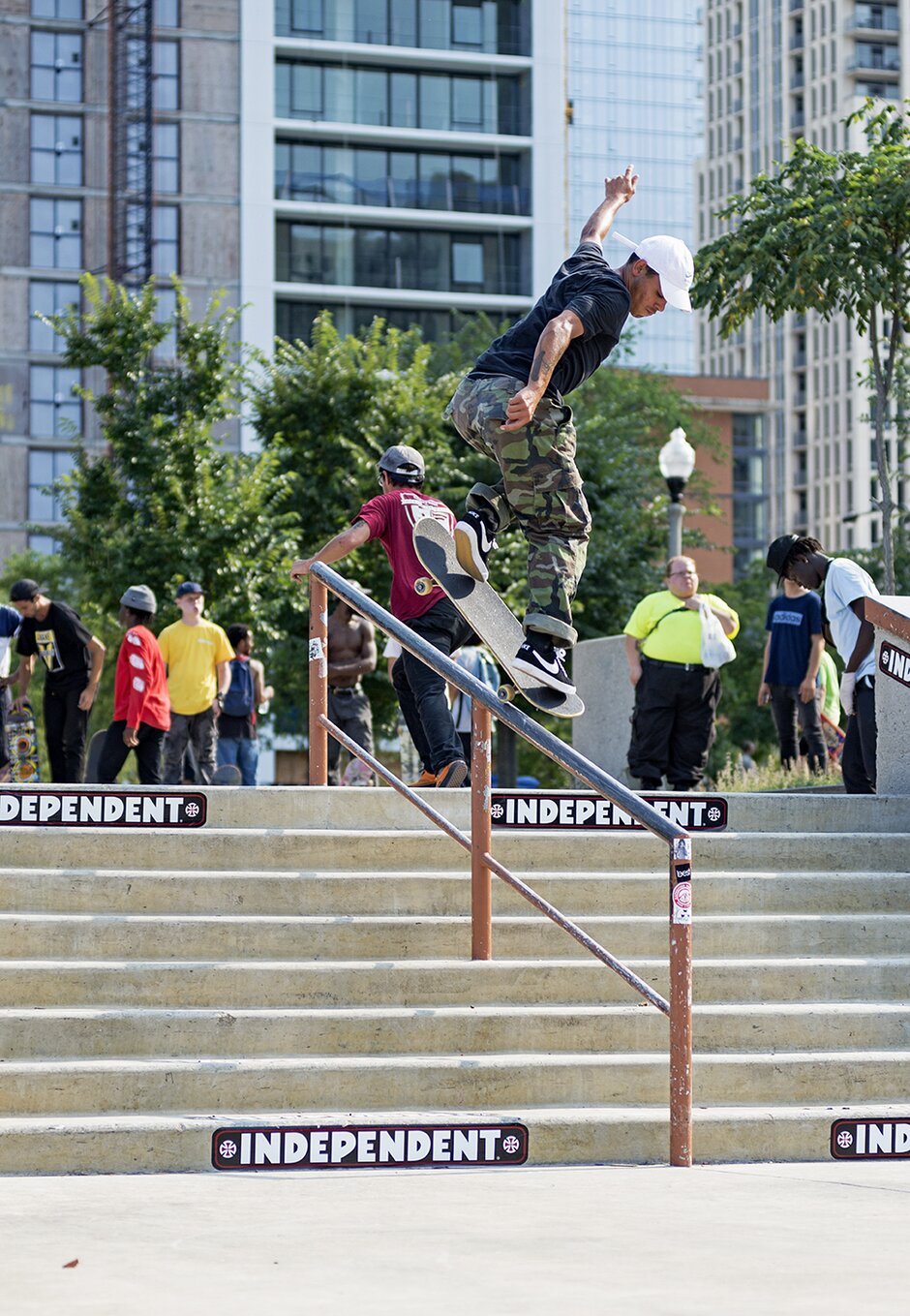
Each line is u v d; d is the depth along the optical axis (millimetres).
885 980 7660
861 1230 5156
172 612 31250
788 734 15148
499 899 7840
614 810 8484
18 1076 6340
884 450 16594
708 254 16922
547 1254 4754
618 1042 7031
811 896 8172
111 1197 5617
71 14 65938
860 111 17188
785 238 16453
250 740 16500
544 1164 6387
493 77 72250
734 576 120062
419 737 9422
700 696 11984
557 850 8188
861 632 9445
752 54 164750
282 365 35469
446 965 7199
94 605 34000
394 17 71062
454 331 71000
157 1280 4406
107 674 37375
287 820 8148
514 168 72438
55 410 65062
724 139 168875
